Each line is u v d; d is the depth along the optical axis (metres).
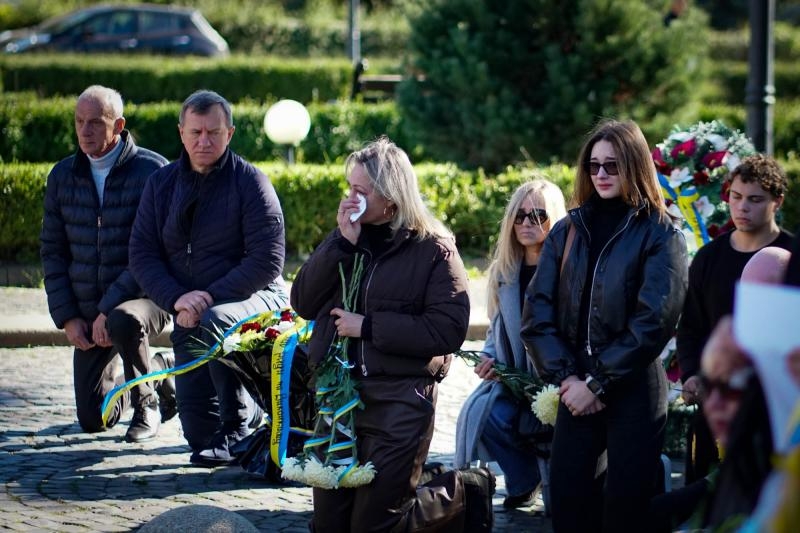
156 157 10.57
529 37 23.38
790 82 42.62
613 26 22.89
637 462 6.90
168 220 9.49
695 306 7.95
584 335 7.11
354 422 6.89
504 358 8.65
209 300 9.31
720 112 29.91
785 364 3.31
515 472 8.65
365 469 6.68
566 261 7.13
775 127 29.95
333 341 6.98
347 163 7.04
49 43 45.84
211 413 9.81
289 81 37.66
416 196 6.99
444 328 6.83
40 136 26.62
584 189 7.33
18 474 9.38
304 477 6.70
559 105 22.59
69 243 10.59
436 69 23.44
